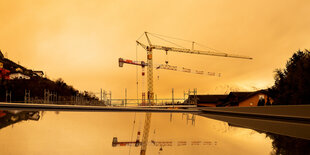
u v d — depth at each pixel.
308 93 28.06
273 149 6.77
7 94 91.75
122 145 7.43
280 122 16.72
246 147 7.16
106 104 63.44
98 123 14.35
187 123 15.63
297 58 35.31
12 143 7.38
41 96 109.12
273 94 39.91
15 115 18.86
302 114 15.55
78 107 36.00
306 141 8.02
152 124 14.59
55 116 19.02
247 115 22.91
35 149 6.57
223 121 17.58
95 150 6.60
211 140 8.54
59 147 6.89
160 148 7.03
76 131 10.46
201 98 73.31
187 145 7.53
